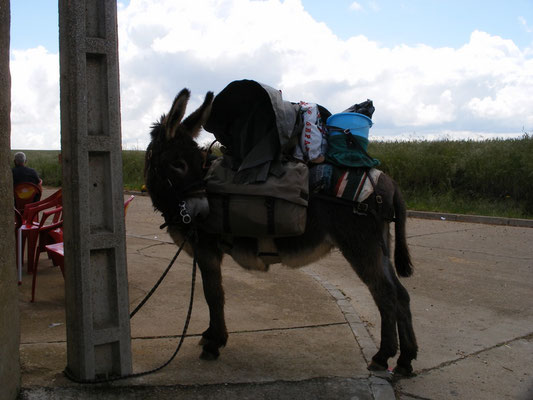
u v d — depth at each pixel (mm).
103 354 3484
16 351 3191
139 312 4996
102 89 3314
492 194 14352
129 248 7914
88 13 3221
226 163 3881
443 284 6586
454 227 11273
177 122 3592
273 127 3771
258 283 6121
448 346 4520
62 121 3324
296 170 3717
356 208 3797
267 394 3477
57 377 3471
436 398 3568
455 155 15555
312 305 5328
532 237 10062
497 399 3562
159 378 3561
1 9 2949
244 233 3768
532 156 14102
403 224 4133
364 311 5395
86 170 3248
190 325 4684
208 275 4012
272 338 4426
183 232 3998
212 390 3467
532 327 5035
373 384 3621
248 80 3701
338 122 3990
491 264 7727
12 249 3145
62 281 5887
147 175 3832
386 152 16656
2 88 2977
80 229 3258
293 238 3908
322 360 3992
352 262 3875
